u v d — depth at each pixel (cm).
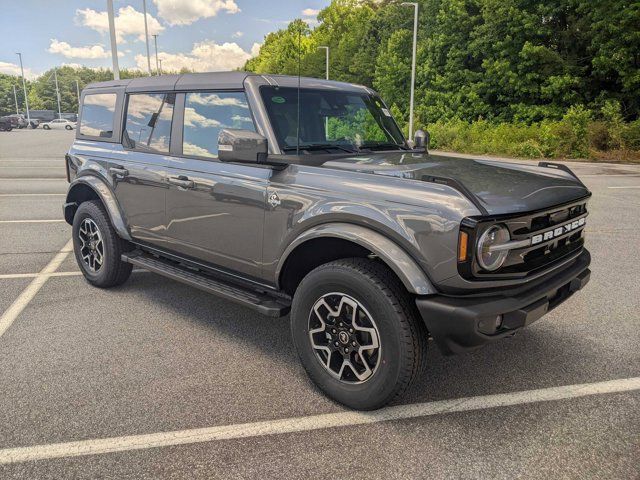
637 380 341
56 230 776
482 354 379
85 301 480
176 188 396
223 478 246
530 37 2725
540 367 359
